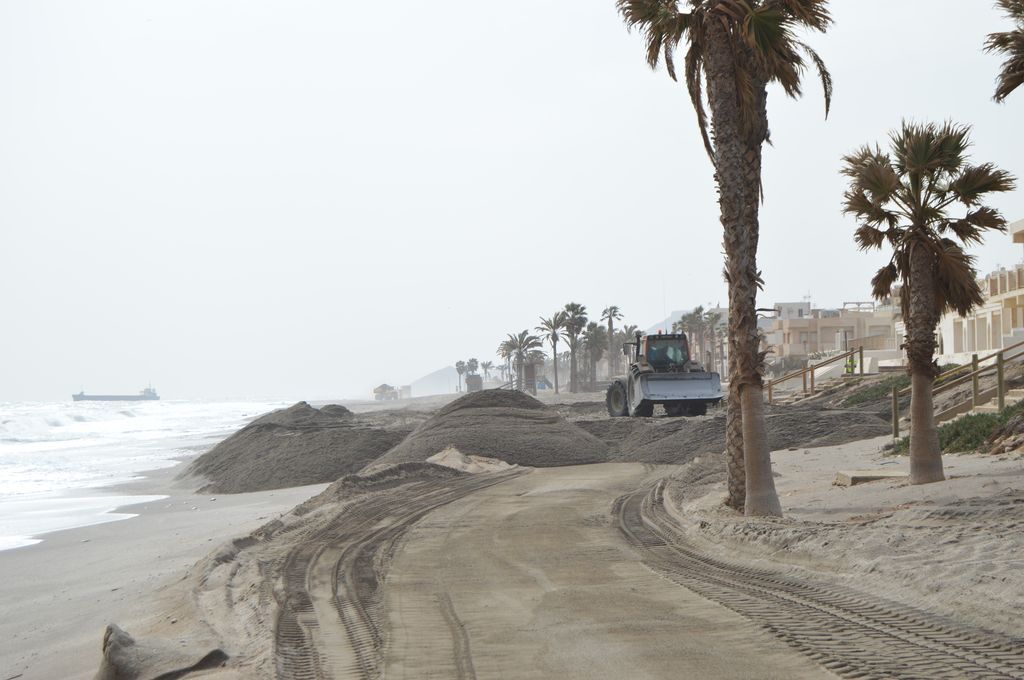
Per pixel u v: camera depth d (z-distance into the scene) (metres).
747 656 6.18
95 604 11.38
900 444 20.95
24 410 170.38
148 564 14.35
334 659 6.92
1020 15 13.74
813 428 28.62
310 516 16.70
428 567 10.99
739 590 8.53
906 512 11.27
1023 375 25.00
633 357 40.34
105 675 7.04
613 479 22.61
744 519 12.76
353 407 165.12
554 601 8.56
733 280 13.80
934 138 14.57
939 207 14.85
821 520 12.08
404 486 21.77
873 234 15.23
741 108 13.98
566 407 62.03
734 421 14.05
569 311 141.12
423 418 61.88
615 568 10.31
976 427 18.52
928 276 14.60
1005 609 6.60
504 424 33.94
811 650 6.17
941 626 6.54
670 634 6.94
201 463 36.16
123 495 29.69
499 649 6.86
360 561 11.68
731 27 13.91
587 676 5.96
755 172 14.12
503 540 12.98
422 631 7.65
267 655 6.92
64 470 41.22
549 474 25.39
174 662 7.05
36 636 10.05
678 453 28.12
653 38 15.04
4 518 23.64
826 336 109.94
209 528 18.81
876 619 6.90
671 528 13.60
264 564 11.68
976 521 10.12
